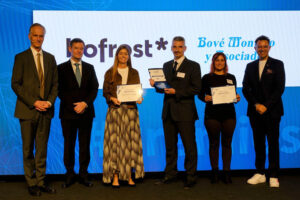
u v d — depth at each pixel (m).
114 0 4.00
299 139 4.12
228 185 3.52
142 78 4.04
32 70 3.17
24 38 3.88
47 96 3.26
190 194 3.19
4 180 3.85
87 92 3.50
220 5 4.10
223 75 3.58
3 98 3.86
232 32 4.10
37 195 3.14
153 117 4.06
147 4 4.04
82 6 3.96
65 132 3.43
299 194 3.18
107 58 4.00
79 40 3.44
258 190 3.32
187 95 3.38
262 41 3.50
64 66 3.44
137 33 4.02
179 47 3.44
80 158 3.51
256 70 3.60
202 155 4.10
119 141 3.38
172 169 3.62
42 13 3.90
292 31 4.12
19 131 3.89
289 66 4.12
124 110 3.39
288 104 4.12
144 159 4.05
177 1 4.05
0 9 3.86
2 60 3.85
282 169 4.11
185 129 3.42
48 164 3.92
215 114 3.53
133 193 3.23
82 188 3.41
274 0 4.12
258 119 3.55
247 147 4.11
